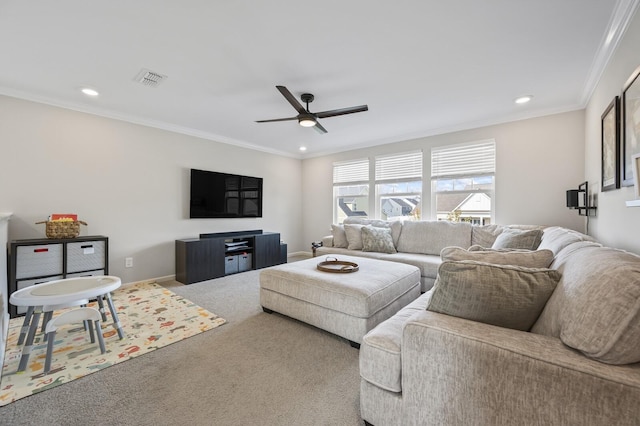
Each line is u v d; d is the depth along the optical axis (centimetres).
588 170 298
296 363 191
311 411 146
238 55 221
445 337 107
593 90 268
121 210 364
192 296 334
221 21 181
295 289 248
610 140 209
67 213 322
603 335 83
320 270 267
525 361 91
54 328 178
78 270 304
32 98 297
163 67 240
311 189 610
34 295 182
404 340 117
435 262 332
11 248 264
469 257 150
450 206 423
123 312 280
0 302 194
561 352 90
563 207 333
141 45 207
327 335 233
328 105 324
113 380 169
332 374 178
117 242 361
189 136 434
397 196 482
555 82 267
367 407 132
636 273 83
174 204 417
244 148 514
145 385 165
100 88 281
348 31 192
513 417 92
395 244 424
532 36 197
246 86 275
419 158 455
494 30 191
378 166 503
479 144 392
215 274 423
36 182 302
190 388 163
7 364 183
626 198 180
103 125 348
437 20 181
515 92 290
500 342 98
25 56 223
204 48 212
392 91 287
